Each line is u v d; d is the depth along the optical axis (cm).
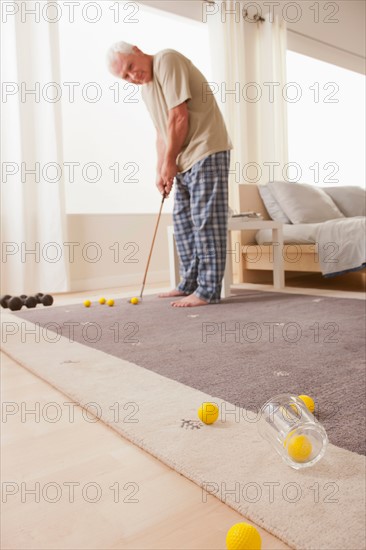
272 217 361
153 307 249
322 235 306
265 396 110
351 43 534
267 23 441
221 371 131
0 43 307
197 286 281
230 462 81
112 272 380
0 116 309
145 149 409
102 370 137
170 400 110
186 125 234
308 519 64
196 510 69
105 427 100
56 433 98
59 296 329
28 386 129
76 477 80
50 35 320
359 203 380
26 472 82
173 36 438
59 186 327
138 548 62
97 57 379
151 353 154
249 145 445
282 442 78
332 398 107
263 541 61
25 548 62
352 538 59
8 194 313
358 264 290
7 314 248
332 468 77
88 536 64
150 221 401
